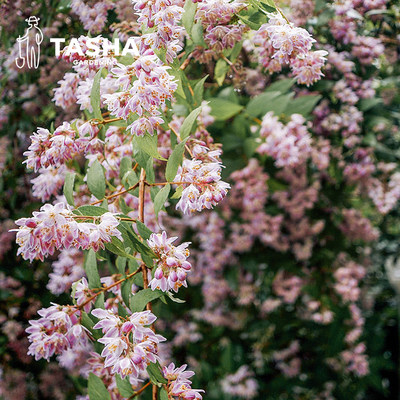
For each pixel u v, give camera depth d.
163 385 0.69
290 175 1.63
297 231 1.75
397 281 2.28
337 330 1.78
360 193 1.75
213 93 1.35
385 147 1.69
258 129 1.35
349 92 1.43
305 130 1.30
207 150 0.91
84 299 0.78
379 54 1.42
